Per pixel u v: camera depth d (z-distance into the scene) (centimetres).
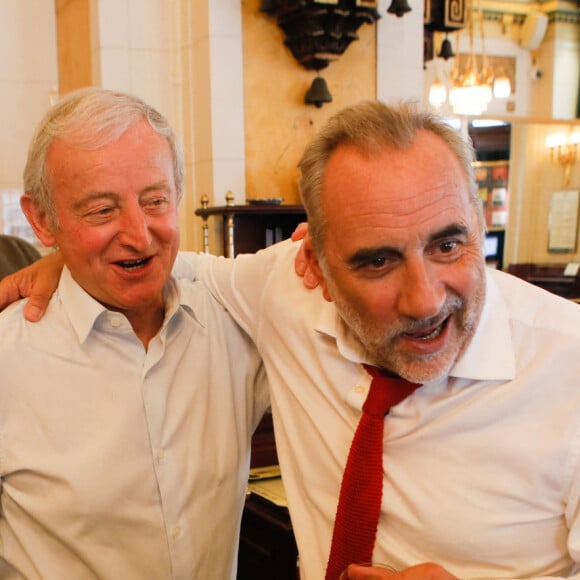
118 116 118
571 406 110
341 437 130
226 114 355
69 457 131
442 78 720
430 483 118
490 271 130
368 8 347
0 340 130
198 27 358
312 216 111
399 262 102
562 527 113
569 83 812
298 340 137
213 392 149
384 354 110
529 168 880
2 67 402
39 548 133
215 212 326
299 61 366
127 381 136
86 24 371
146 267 126
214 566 146
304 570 135
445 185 100
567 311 118
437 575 99
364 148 101
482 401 115
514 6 768
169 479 137
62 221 122
